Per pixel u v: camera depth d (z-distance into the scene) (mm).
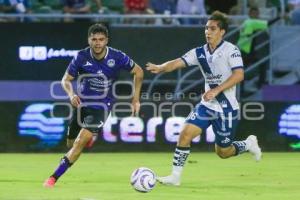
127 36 47875
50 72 46812
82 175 33156
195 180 31453
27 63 46750
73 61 29266
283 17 51375
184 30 47938
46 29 46625
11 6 49844
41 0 51406
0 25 46438
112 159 41250
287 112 46188
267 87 49125
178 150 28844
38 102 45125
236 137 45969
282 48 49188
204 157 42531
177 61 28875
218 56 28359
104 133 45125
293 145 46312
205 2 53344
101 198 25547
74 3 50156
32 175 33219
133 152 45281
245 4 52531
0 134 45000
